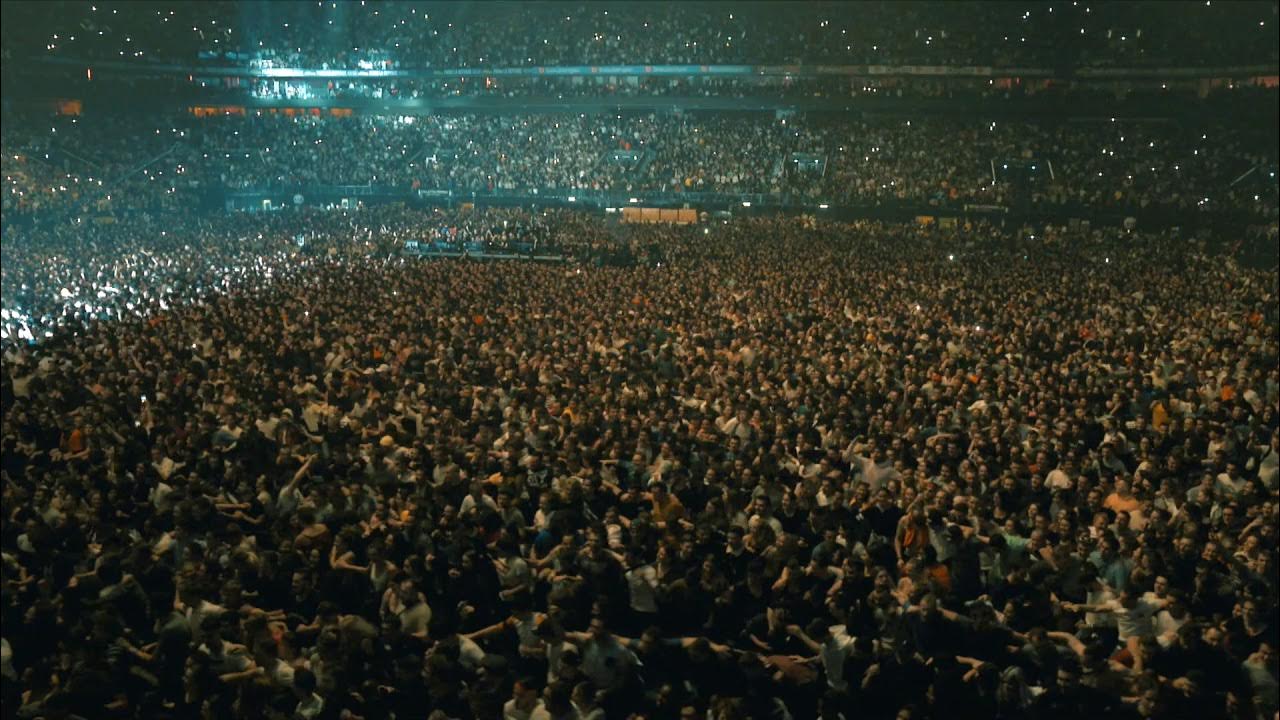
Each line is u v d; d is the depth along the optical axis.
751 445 15.92
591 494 14.02
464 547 12.07
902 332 25.84
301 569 12.00
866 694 9.55
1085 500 13.26
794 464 15.12
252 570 12.12
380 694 9.85
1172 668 9.62
